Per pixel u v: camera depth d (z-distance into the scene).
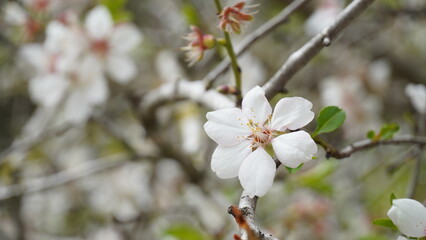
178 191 0.90
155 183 0.91
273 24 0.60
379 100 0.95
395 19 0.92
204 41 0.55
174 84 0.65
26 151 0.87
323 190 0.72
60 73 0.81
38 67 0.82
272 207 0.85
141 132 0.82
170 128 0.87
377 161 0.94
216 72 0.60
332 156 0.53
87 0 0.86
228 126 0.50
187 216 0.88
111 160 0.86
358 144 0.55
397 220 0.49
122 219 0.86
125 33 0.79
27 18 0.83
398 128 0.56
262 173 0.49
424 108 0.63
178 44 0.95
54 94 0.81
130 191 0.96
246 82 0.92
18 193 0.77
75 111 0.81
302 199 0.82
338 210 0.88
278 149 0.49
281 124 0.50
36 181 0.80
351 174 0.93
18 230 0.89
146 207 0.91
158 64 0.94
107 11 0.78
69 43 0.78
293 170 0.50
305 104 0.50
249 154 0.50
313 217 0.81
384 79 0.94
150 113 0.73
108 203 0.97
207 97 0.60
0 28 0.88
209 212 0.80
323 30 0.53
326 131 0.52
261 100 0.50
